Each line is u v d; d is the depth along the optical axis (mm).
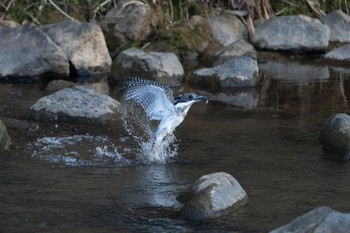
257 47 32000
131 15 29531
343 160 18500
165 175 17312
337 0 35750
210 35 31094
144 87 17500
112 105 22000
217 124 21672
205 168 17828
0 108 22594
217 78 26672
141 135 20297
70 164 17984
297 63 30844
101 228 14234
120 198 15789
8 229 14125
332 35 33062
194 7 32250
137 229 14203
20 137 19844
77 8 29875
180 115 18234
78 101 21750
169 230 14172
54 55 26172
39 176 17047
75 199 15688
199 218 14703
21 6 29297
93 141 19703
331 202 15633
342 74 28844
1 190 16125
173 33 30281
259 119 22297
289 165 18047
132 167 17891
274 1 34594
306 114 22891
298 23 32156
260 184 16688
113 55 29047
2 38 26719
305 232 12430
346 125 19078
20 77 26047
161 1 31562
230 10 32844
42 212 14969
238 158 18578
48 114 21422
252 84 26766
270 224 14484
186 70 28594
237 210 15117
